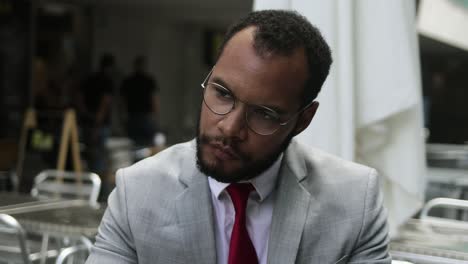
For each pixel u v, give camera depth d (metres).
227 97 1.48
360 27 2.79
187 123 16.08
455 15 5.94
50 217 3.57
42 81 11.33
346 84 2.71
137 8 13.41
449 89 13.89
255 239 1.69
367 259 1.69
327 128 2.68
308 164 1.78
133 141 10.84
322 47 1.57
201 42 16.77
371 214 1.71
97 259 1.66
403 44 2.77
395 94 2.74
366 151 2.97
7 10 10.52
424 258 2.79
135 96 10.91
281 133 1.51
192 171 1.68
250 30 1.48
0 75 10.41
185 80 16.34
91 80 10.34
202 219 1.64
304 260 1.66
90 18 12.80
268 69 1.45
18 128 10.59
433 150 7.02
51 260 4.74
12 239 3.22
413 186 2.90
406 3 2.82
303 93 1.52
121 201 1.69
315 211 1.68
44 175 5.16
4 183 7.68
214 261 1.63
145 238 1.64
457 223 3.54
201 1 12.45
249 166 1.51
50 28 11.73
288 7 2.77
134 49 14.18
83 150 9.15
